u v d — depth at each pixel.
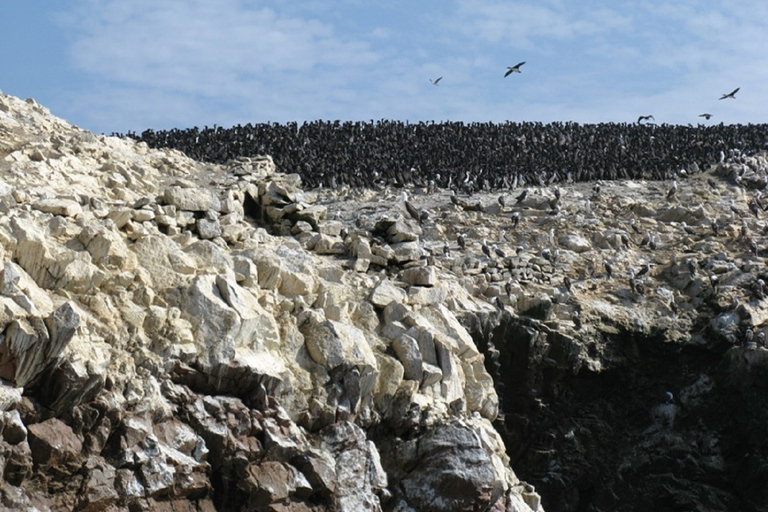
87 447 24.66
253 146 59.75
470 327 36.97
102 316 26.66
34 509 23.38
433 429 30.09
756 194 53.19
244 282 30.80
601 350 39.94
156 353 26.81
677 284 43.94
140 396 25.73
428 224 47.72
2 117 47.22
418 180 55.50
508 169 56.81
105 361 25.61
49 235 28.95
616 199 52.44
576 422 39.50
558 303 41.00
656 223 49.62
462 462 29.48
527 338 38.16
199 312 27.95
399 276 35.97
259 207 40.75
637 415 40.28
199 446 26.30
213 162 55.56
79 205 31.55
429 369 31.09
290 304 30.73
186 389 26.86
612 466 39.41
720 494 39.34
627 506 39.22
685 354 40.91
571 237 46.94
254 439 27.27
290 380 28.48
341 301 32.56
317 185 54.81
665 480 39.50
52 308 25.44
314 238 37.81
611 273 44.31
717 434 39.88
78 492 24.20
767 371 39.22
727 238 48.06
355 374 29.42
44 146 43.16
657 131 68.75
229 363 27.36
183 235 32.38
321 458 27.70
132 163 46.03
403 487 29.52
